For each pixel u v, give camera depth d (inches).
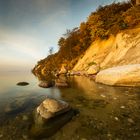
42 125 227.1
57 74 1536.7
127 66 507.2
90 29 1482.5
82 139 182.9
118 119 233.9
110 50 1031.6
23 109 319.3
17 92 534.9
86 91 479.8
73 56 1868.8
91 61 1179.9
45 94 484.1
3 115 285.1
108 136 184.9
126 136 181.9
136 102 315.6
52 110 250.8
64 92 496.1
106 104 318.3
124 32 851.4
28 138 192.9
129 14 936.3
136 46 691.4
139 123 214.5
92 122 228.7
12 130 217.9
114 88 483.2
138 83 475.8
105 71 588.1
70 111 274.8
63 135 195.5
